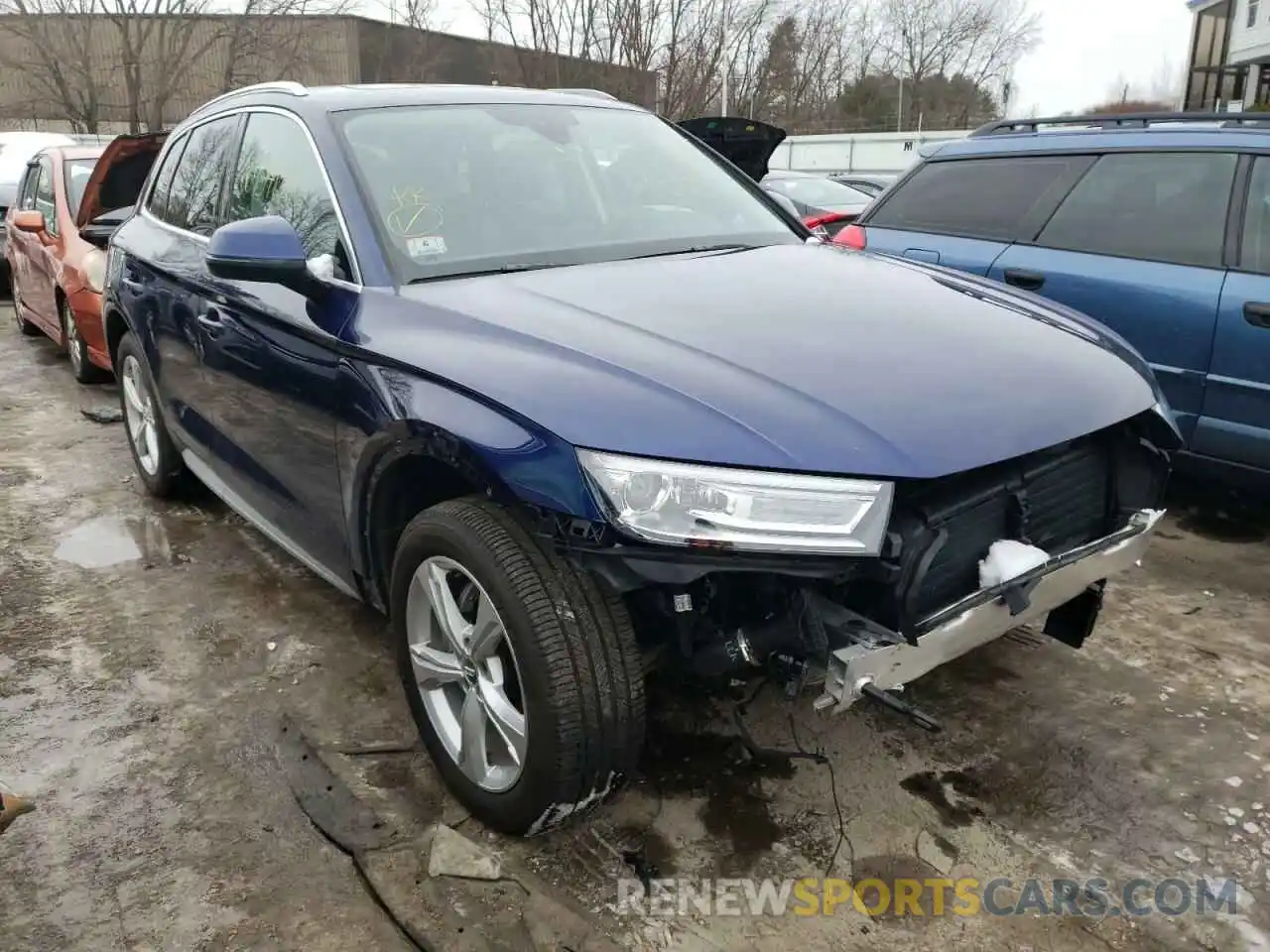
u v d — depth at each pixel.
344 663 3.41
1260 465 4.06
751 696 2.86
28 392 7.11
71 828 2.62
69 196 7.36
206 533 4.53
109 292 4.79
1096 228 4.61
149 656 3.46
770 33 27.52
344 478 2.84
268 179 3.48
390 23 25.64
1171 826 2.61
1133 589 3.90
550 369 2.31
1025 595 2.34
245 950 2.24
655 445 2.08
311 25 25.52
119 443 5.89
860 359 2.39
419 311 2.68
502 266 2.98
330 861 2.51
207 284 3.60
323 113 3.30
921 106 57.19
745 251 3.32
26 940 2.27
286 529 3.44
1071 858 2.50
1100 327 2.97
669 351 2.36
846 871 2.46
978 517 2.33
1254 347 3.98
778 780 2.79
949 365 2.42
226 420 3.66
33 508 4.85
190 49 26.03
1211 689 3.22
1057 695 3.19
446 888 2.40
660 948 2.24
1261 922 2.30
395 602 2.69
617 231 3.30
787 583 2.20
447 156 3.27
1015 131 5.33
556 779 2.29
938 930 2.28
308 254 3.09
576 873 2.45
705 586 2.30
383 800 2.72
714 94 21.03
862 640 2.17
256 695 3.23
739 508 2.05
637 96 19.41
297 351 2.99
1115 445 2.65
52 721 3.09
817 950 2.23
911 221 5.47
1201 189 4.30
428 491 2.76
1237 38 26.17
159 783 2.80
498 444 2.23
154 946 2.25
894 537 2.14
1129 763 2.86
